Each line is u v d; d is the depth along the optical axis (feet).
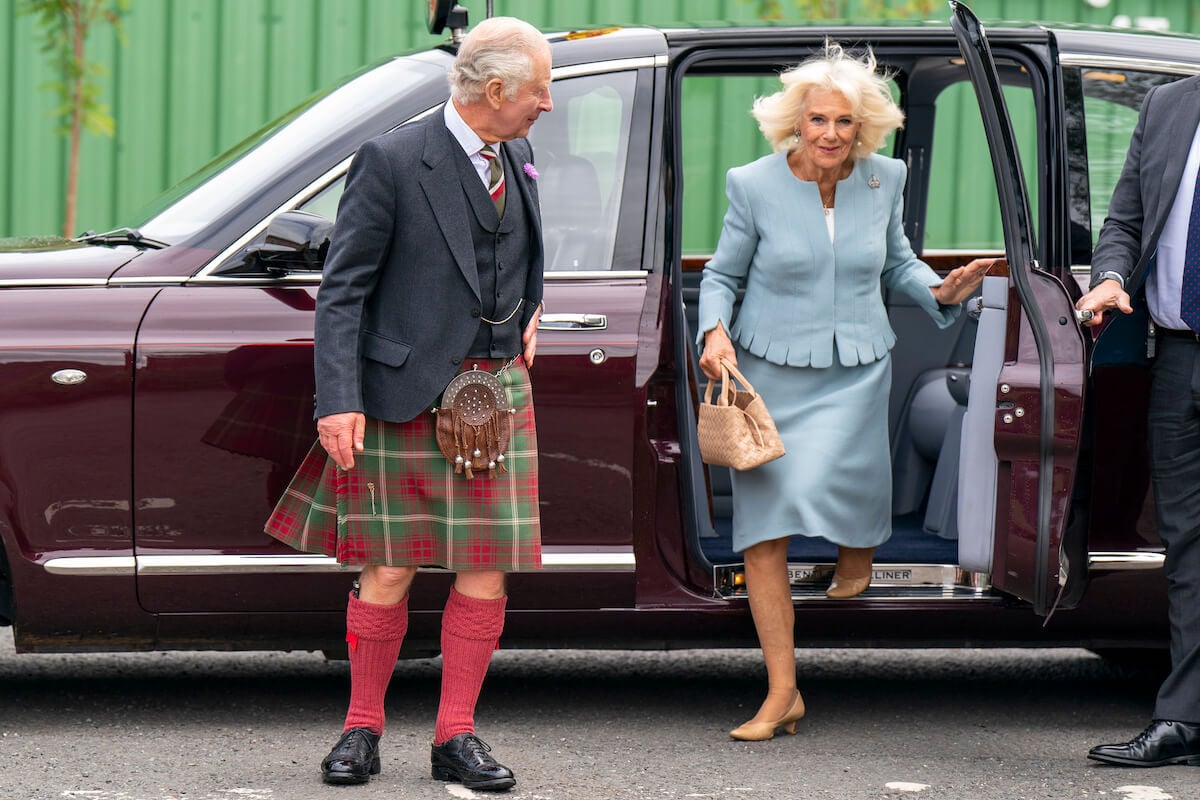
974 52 28.86
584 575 30.58
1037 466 28.55
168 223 31.19
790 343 30.83
